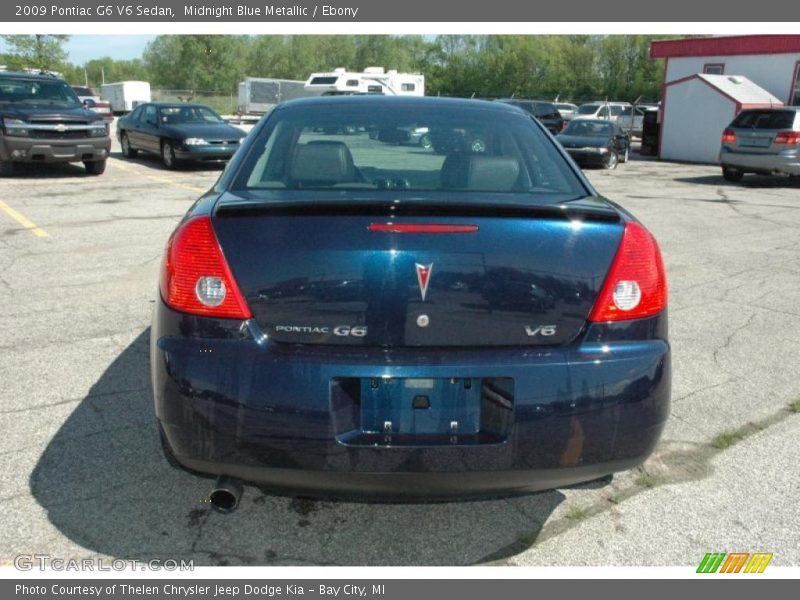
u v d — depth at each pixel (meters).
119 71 100.56
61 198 10.77
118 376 3.96
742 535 2.70
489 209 2.24
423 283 2.19
